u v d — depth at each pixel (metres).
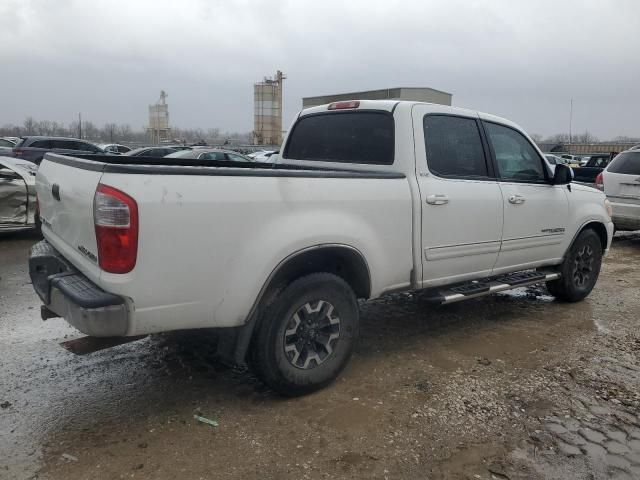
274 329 3.30
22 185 8.62
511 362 4.22
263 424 3.21
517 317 5.41
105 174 2.73
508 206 4.70
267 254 3.14
